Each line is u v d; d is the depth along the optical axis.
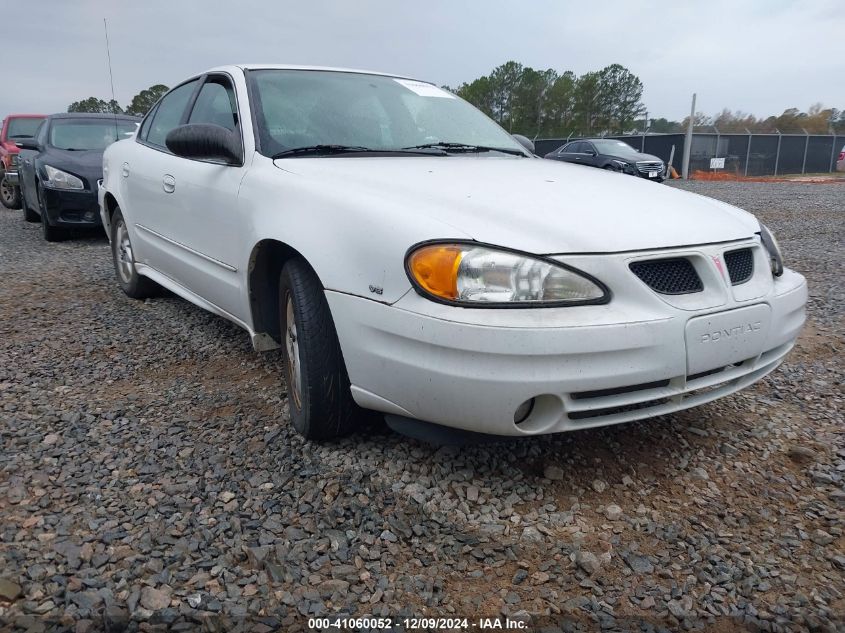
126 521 2.24
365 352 2.37
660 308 2.22
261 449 2.74
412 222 2.28
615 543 2.18
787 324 2.65
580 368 2.12
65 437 2.83
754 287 2.51
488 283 2.12
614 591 1.97
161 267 4.35
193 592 1.92
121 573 1.97
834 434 2.97
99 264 6.66
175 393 3.34
